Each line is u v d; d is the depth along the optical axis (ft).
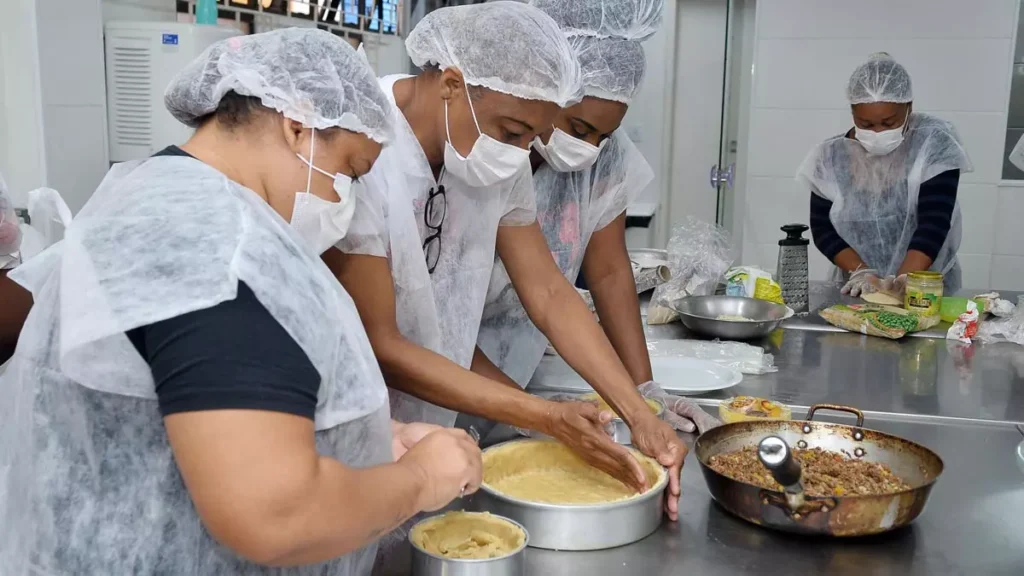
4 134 7.39
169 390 2.36
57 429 2.83
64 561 2.83
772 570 3.62
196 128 3.19
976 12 12.99
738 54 13.94
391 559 3.74
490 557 3.35
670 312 8.11
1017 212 13.46
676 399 5.56
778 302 8.16
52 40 7.28
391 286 4.32
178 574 2.85
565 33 5.00
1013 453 5.01
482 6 4.29
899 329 7.61
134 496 2.80
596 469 4.46
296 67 2.85
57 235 6.89
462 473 3.11
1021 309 7.94
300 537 2.44
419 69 4.57
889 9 13.23
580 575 3.55
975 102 13.26
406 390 4.51
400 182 4.33
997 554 3.77
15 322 4.24
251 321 2.43
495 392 4.39
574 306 5.21
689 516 4.12
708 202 16.20
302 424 2.46
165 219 2.59
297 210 3.01
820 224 10.94
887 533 3.95
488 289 5.83
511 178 4.62
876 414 5.69
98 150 7.82
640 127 15.79
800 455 4.35
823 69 13.61
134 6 8.11
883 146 9.94
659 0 5.12
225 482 2.33
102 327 2.40
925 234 9.84
